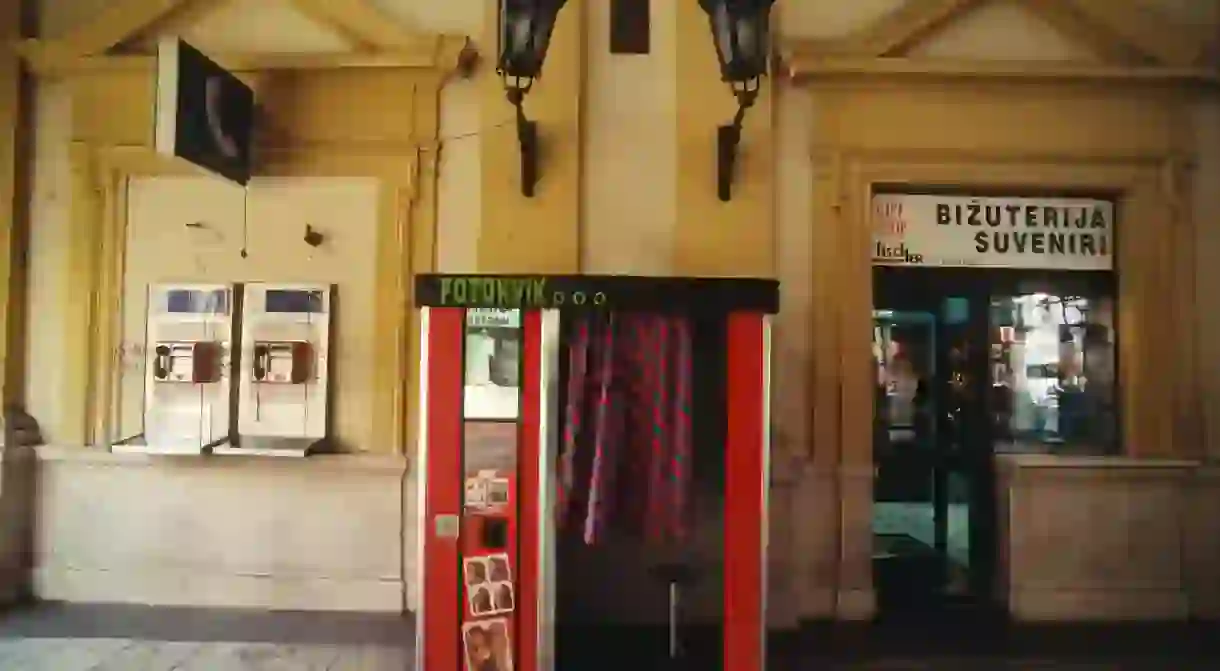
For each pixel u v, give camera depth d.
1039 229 5.67
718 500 4.08
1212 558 5.46
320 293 5.53
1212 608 5.44
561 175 5.38
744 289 4.02
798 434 5.42
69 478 5.59
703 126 5.44
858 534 5.35
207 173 5.08
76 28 5.77
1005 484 5.54
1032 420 5.70
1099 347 5.69
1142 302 5.52
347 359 5.56
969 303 5.68
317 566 5.47
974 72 5.36
